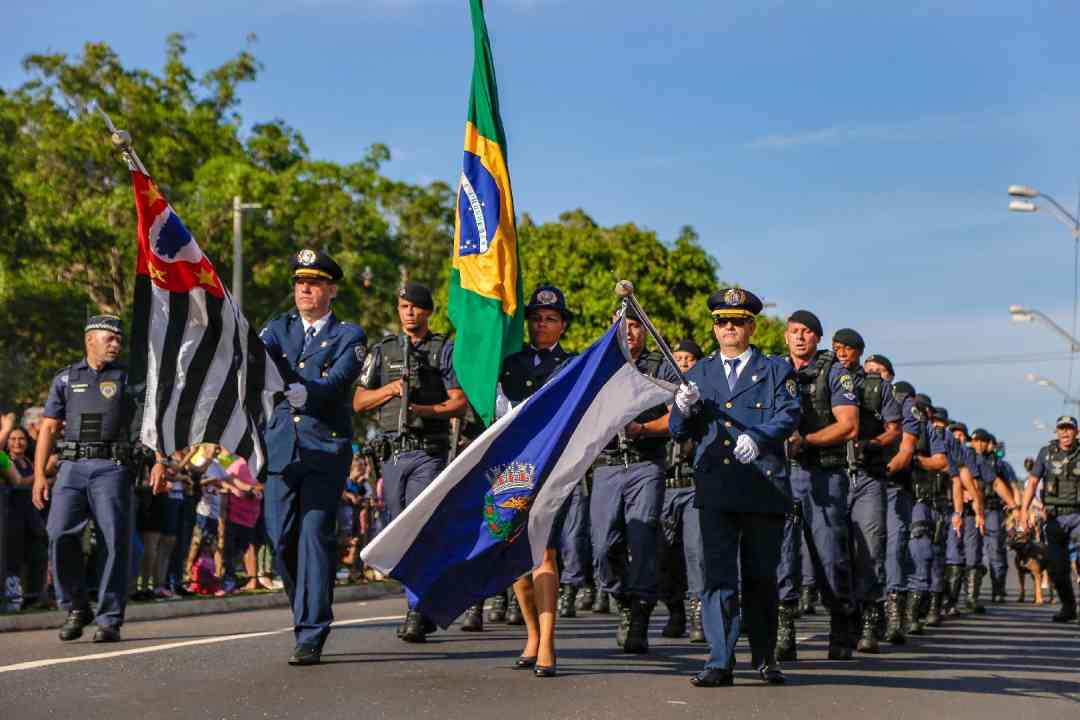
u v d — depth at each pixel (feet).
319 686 26.32
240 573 60.13
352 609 51.72
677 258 159.84
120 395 35.73
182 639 36.11
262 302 170.71
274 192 175.11
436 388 34.91
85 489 35.58
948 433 56.29
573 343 153.99
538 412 28.94
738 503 28.19
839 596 35.01
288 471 30.27
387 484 35.01
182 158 184.14
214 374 30.45
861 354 39.29
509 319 34.76
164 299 30.60
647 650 34.32
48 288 152.35
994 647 40.22
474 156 36.58
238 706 23.86
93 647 33.94
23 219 152.66
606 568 34.76
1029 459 76.89
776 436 28.27
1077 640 43.73
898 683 29.45
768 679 28.63
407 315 35.04
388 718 22.77
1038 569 74.18
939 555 52.21
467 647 33.78
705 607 28.30
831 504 35.27
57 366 154.30
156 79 188.85
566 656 32.81
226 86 195.00
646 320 29.73
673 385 29.55
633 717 23.32
